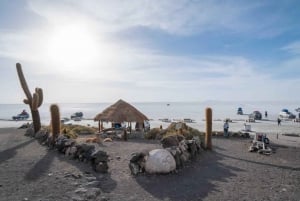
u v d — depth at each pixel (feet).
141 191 29.04
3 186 28.71
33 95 73.77
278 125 173.06
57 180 30.86
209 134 62.18
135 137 77.66
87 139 63.41
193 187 31.27
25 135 75.56
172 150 39.68
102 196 26.71
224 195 28.91
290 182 35.53
